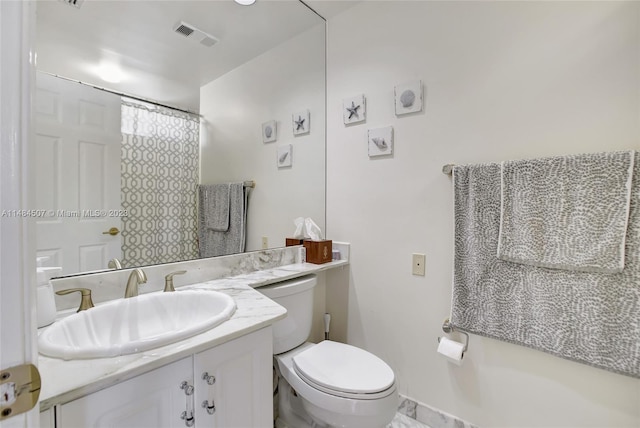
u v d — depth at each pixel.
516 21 1.30
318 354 1.39
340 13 1.89
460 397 1.47
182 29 1.38
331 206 1.95
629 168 1.04
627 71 1.08
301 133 1.91
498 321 1.30
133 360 0.69
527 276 1.23
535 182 1.21
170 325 1.07
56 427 0.59
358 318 1.83
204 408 0.83
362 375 1.24
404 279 1.64
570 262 1.13
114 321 0.96
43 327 0.85
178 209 1.36
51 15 1.02
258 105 1.70
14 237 0.37
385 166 1.70
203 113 1.45
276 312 1.00
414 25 1.59
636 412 1.08
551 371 1.23
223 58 1.54
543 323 1.19
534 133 1.27
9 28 0.37
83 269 1.07
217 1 1.51
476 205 1.35
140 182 1.23
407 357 1.64
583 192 1.11
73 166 1.05
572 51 1.19
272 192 1.76
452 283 1.43
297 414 1.48
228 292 1.22
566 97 1.20
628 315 1.04
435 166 1.53
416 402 1.60
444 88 1.50
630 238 1.04
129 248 1.19
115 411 0.67
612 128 1.11
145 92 1.25
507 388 1.34
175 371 0.77
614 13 1.11
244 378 0.94
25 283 0.38
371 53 1.75
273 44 1.74
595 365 1.09
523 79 1.29
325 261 1.80
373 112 1.75
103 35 1.14
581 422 1.17
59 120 1.02
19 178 0.38
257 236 1.69
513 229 1.26
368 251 1.78
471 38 1.42
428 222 1.55
